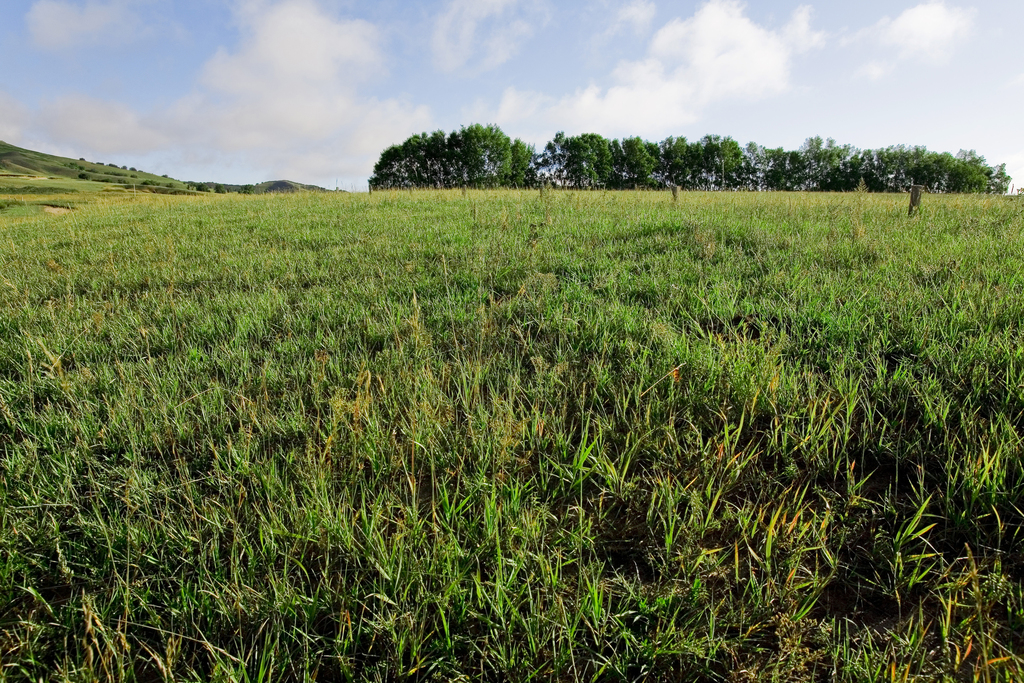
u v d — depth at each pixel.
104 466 2.20
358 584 1.61
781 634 1.42
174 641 1.46
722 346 2.78
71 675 1.39
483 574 1.71
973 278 3.78
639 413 2.42
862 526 1.79
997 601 1.50
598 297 3.98
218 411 2.63
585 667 1.43
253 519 1.88
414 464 2.21
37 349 3.36
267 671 1.44
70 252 7.57
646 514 1.92
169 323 3.91
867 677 1.30
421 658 1.43
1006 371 2.35
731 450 2.08
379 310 4.05
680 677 1.39
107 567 1.73
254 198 19.05
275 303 4.32
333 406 2.38
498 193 14.35
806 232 6.04
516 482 1.96
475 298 4.20
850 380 2.46
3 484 2.07
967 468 1.85
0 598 1.62
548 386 2.68
